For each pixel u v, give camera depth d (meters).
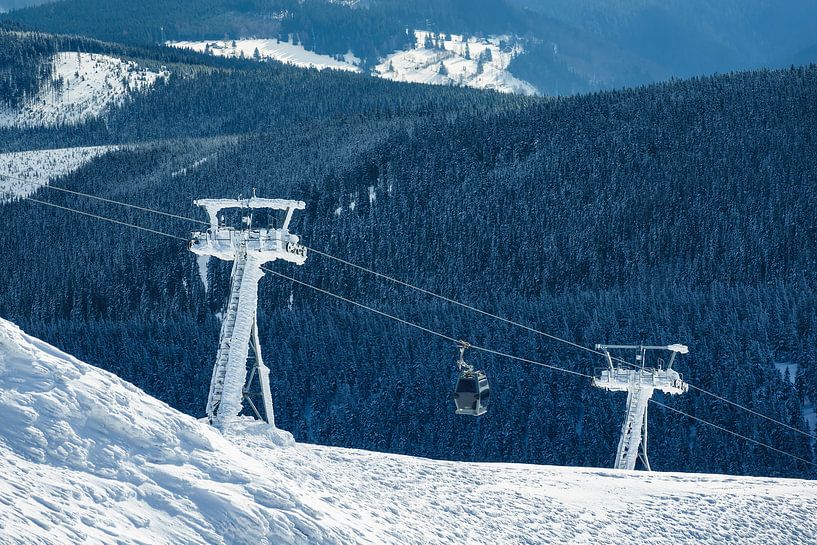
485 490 48.75
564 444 136.00
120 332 192.12
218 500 31.00
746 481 61.72
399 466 49.34
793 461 131.88
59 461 29.48
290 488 34.31
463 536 40.84
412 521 39.97
